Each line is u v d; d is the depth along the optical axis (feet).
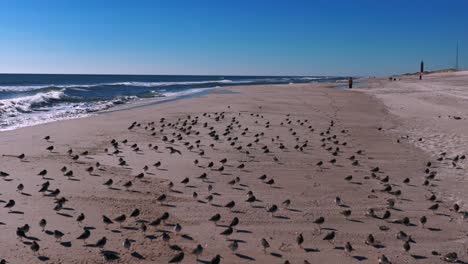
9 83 480.23
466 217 49.85
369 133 105.40
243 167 71.20
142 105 176.65
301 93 244.42
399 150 85.92
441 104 169.68
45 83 494.18
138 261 38.99
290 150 85.51
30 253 39.93
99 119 127.24
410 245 43.45
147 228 46.16
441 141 93.40
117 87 353.51
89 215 49.39
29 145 87.20
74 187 59.47
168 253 40.73
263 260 39.81
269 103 179.63
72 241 42.63
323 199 56.54
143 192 57.93
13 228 45.34
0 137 96.07
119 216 47.06
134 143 90.12
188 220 48.65
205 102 183.11
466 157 78.48
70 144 88.69
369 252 41.86
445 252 42.06
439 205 54.80
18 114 144.25
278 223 48.39
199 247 39.65
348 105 173.06
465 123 116.47
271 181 62.28
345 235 45.57
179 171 68.59
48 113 147.95
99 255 39.86
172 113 142.31
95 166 70.79
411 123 120.47
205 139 95.61
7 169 68.23
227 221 48.57
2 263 37.93
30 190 57.77
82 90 289.94
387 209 53.36
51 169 68.64
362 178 66.49
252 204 54.13
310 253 41.42
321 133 103.09
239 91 268.00
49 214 49.42
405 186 62.64
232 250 41.24
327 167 72.95
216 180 64.13
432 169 71.67
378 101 191.11
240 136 99.91
